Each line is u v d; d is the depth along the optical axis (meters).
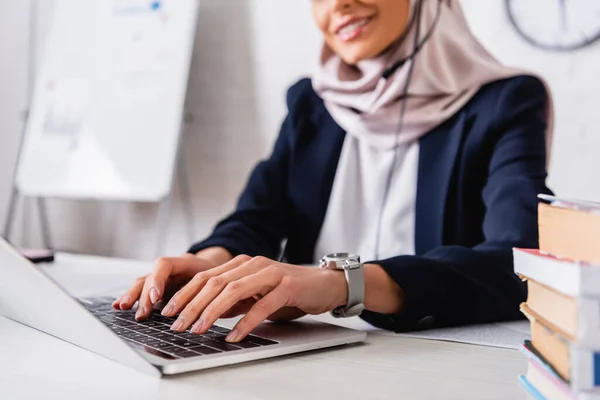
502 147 1.54
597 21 1.53
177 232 2.22
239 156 2.10
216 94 2.13
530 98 1.56
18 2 2.57
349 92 1.78
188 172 2.19
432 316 0.79
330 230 1.78
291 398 0.48
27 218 2.54
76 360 0.59
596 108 1.54
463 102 1.62
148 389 0.50
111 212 2.34
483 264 0.88
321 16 1.85
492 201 1.47
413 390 0.51
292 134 1.86
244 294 0.66
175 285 0.84
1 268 0.58
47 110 2.35
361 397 0.49
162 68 2.10
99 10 2.30
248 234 1.41
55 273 1.39
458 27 1.65
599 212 0.38
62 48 2.36
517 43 1.61
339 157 1.79
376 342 0.70
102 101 2.21
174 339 0.63
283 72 1.98
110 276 1.33
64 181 2.23
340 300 0.74
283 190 1.83
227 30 2.10
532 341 0.48
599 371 0.37
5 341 0.67
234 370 0.56
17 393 0.49
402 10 1.68
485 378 0.55
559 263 0.39
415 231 1.67
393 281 0.79
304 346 0.64
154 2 2.16
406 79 1.69
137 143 2.10
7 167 2.60
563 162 1.58
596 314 0.37
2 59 2.62
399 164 1.70
